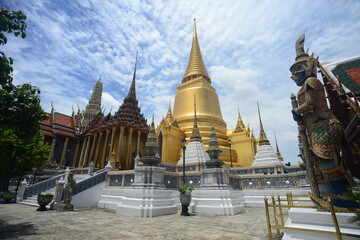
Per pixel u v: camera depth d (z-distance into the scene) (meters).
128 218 10.52
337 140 5.37
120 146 40.06
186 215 11.52
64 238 6.68
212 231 7.67
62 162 46.84
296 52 7.09
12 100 7.64
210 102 38.50
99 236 6.92
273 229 8.00
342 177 5.19
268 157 25.42
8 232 7.48
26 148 18.20
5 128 8.21
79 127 52.75
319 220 4.86
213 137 15.15
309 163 5.98
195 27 54.62
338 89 8.23
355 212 4.43
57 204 14.34
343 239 4.37
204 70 47.03
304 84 6.24
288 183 16.58
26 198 19.86
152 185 12.43
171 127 32.38
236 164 32.19
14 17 7.05
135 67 53.59
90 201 15.89
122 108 46.16
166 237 6.81
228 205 12.30
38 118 8.52
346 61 9.42
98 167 40.91
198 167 21.11
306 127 6.34
